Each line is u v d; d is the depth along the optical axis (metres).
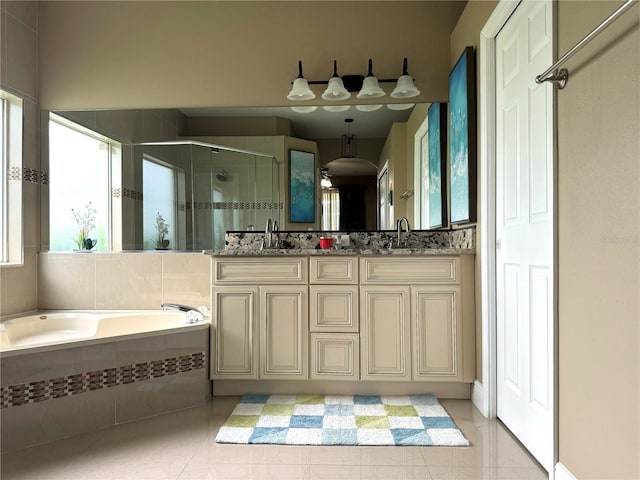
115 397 2.27
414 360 2.56
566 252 1.52
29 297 3.06
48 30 3.15
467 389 2.62
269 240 3.08
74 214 3.18
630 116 1.18
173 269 3.14
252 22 3.14
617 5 1.23
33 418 2.03
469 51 2.49
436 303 2.56
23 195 3.02
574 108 1.46
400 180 3.09
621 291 1.22
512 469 1.78
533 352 1.85
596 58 1.33
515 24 2.04
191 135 3.16
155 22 3.15
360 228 3.12
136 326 2.96
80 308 3.13
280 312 2.63
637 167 1.15
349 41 3.11
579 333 1.43
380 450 1.96
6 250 2.99
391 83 3.11
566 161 1.52
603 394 1.30
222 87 3.14
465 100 2.51
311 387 2.68
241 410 2.41
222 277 2.66
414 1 3.09
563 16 1.54
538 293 1.79
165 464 1.84
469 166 2.47
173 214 3.15
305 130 3.15
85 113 3.16
